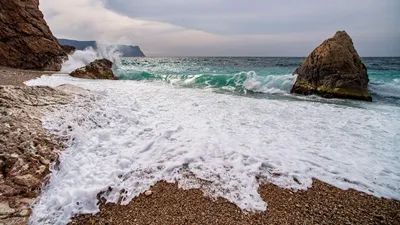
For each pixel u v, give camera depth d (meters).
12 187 3.23
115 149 4.54
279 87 13.92
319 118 7.30
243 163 4.20
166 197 3.36
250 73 14.55
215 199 3.34
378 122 7.00
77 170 3.82
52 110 5.52
